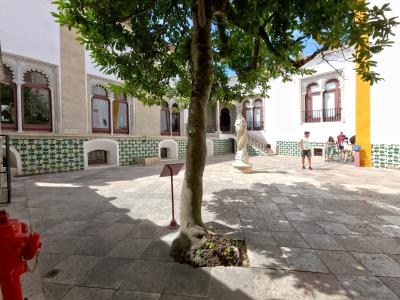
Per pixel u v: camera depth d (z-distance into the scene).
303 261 2.77
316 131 14.95
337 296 2.18
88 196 5.73
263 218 4.16
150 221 4.07
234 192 5.99
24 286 2.33
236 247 2.93
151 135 13.86
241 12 2.51
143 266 2.69
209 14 2.93
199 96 3.03
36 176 8.56
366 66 2.72
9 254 1.41
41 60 9.19
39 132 9.23
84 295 2.22
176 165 3.89
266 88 5.40
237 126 9.23
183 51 4.27
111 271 2.60
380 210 4.61
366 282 2.38
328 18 2.42
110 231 3.65
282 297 2.17
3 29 8.20
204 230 3.01
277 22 2.75
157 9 3.74
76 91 10.36
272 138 17.91
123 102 12.67
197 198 3.05
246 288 2.30
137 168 11.05
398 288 2.29
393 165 10.12
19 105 8.71
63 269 2.63
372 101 10.70
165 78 4.96
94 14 3.44
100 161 11.77
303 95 15.70
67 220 4.12
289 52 3.68
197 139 3.02
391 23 2.35
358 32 2.39
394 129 10.09
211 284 2.36
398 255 2.91
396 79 9.94
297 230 3.65
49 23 9.43
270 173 9.05
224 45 3.80
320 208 4.73
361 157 11.11
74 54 10.28
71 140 10.01
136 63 4.41
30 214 4.43
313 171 9.61
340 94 13.84
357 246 3.14
